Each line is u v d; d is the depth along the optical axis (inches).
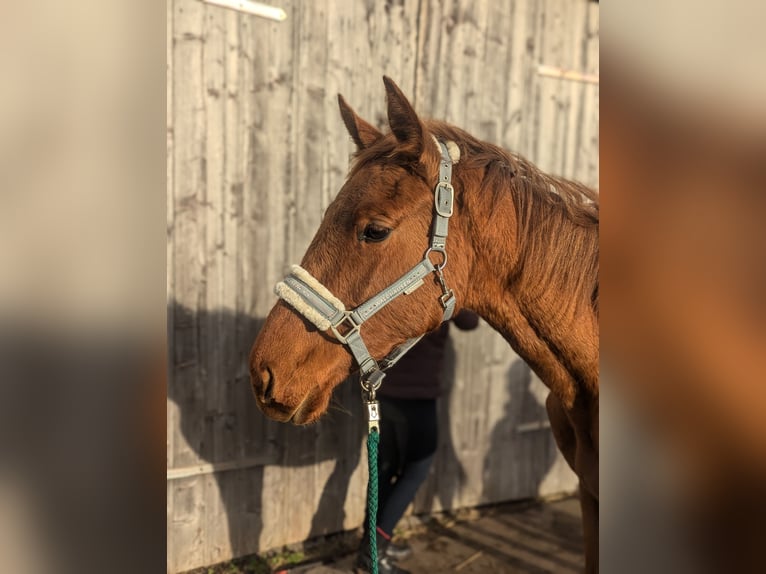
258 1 73.5
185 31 69.8
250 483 78.4
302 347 45.6
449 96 87.6
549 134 97.4
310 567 78.0
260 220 76.2
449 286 46.8
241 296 75.7
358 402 85.0
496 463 99.5
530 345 50.4
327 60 78.8
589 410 51.0
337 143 80.5
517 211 48.4
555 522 95.4
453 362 93.7
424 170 45.9
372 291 45.3
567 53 98.0
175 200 70.7
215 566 76.5
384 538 74.3
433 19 85.1
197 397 73.6
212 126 72.2
